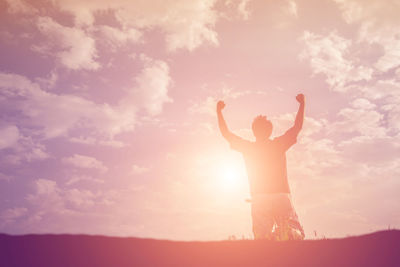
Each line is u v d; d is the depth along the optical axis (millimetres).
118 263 2514
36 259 2557
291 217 4586
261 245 2791
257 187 4789
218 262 2539
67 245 2791
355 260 2469
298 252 2643
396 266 2336
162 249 2746
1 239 2896
